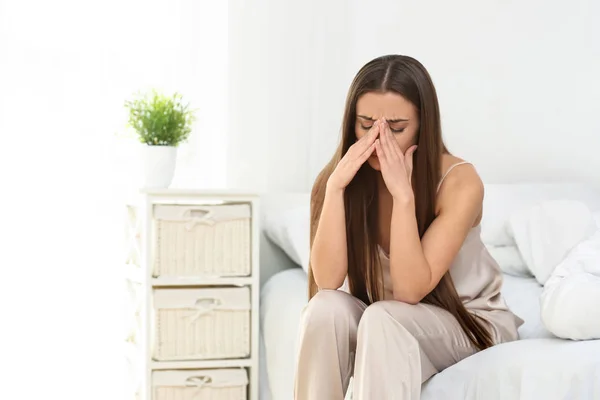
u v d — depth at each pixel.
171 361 2.50
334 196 1.68
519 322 1.75
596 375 1.32
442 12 3.26
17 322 2.91
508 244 2.66
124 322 2.93
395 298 1.58
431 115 1.65
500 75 3.24
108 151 2.96
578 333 1.48
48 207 2.92
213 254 2.56
